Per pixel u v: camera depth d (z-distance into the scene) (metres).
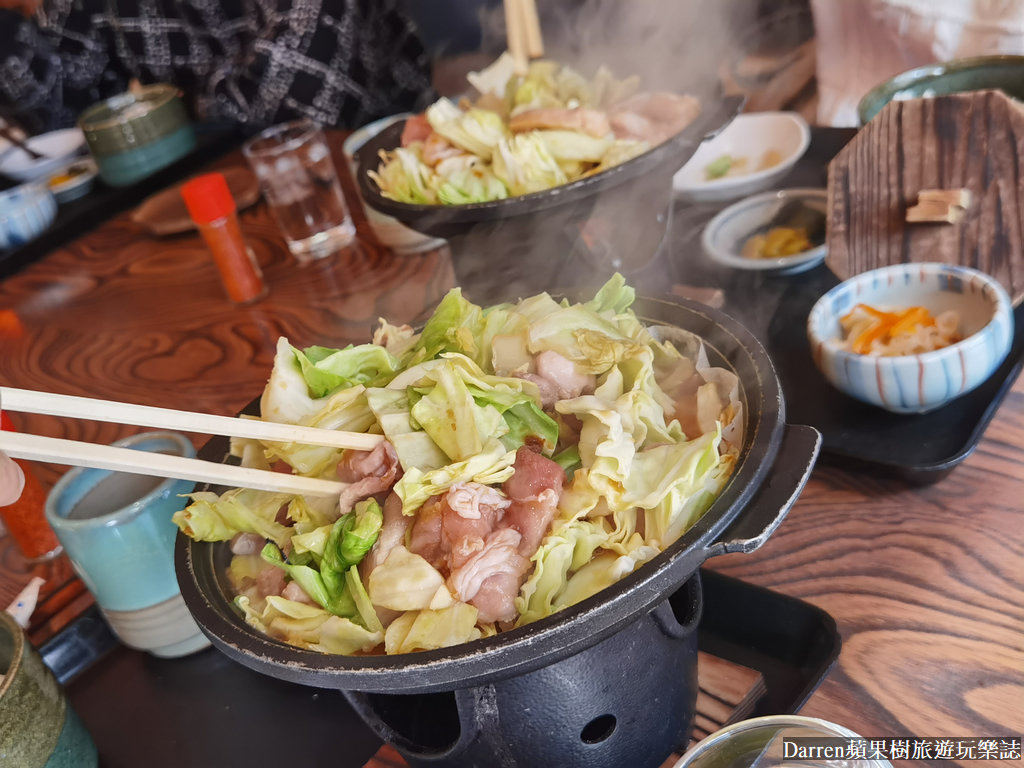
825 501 0.38
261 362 0.58
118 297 0.73
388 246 0.66
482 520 0.27
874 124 0.44
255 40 1.04
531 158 0.51
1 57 1.16
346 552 0.28
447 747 0.29
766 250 0.51
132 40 1.16
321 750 0.34
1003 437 0.37
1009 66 0.49
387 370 0.34
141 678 0.40
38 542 0.46
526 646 0.22
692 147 0.49
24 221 0.84
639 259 0.51
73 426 0.58
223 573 0.31
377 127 0.74
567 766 0.28
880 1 0.67
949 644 0.30
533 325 0.32
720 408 0.30
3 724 0.30
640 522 0.29
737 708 0.32
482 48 0.99
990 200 0.41
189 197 0.62
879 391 0.37
